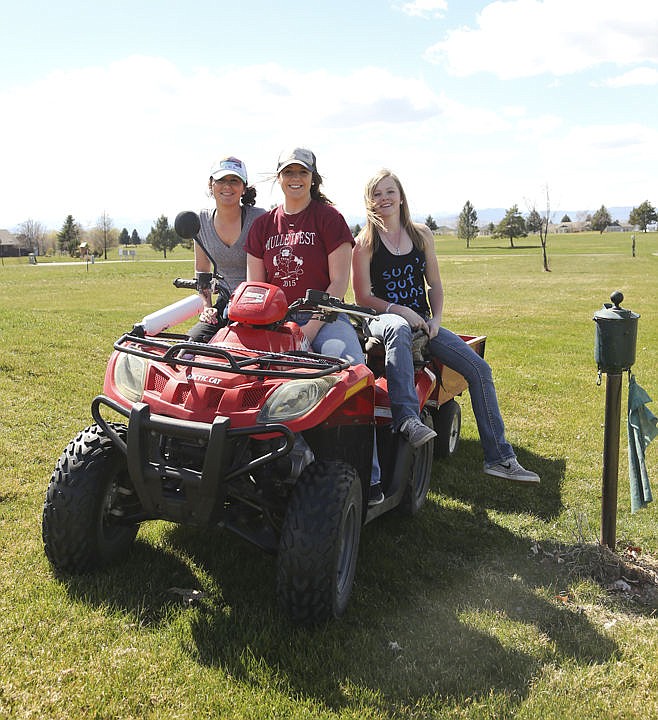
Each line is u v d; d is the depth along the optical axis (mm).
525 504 5336
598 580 4164
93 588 3619
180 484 3510
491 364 10953
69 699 2830
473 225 112688
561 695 3039
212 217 5102
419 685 3055
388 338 4355
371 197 5055
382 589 3908
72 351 9445
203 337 4637
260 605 3615
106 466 3672
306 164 4258
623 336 4250
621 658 3344
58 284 32906
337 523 3318
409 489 4758
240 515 3723
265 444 3635
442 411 6109
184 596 3645
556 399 8758
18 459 5387
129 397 3643
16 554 3955
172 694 2900
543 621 3664
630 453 4453
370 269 5141
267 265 4516
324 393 3455
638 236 117688
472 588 3963
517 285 29172
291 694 2947
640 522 5051
